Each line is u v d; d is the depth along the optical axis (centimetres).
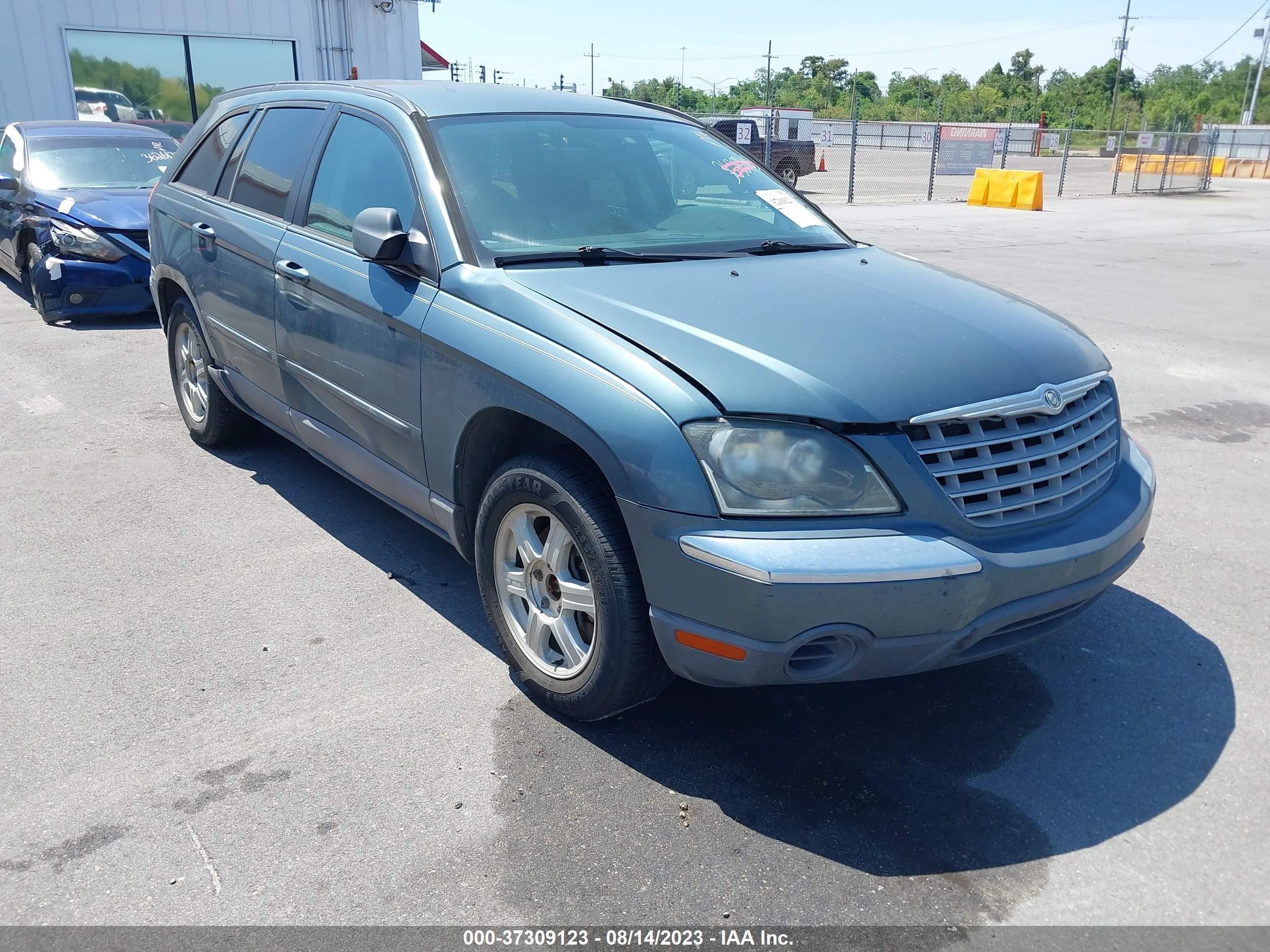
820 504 256
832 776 292
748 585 250
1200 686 344
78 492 495
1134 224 1922
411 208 360
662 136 432
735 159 448
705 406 261
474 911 239
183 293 545
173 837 262
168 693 326
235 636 362
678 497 259
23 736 302
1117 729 318
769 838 266
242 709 318
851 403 260
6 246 978
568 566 303
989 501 271
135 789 280
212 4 1777
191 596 392
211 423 536
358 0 1948
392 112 390
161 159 1011
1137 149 2855
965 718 323
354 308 368
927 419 262
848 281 341
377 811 273
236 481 514
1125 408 680
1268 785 292
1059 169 3906
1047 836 269
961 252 1420
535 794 281
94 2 1662
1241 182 3591
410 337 340
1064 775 295
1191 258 1417
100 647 353
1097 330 919
